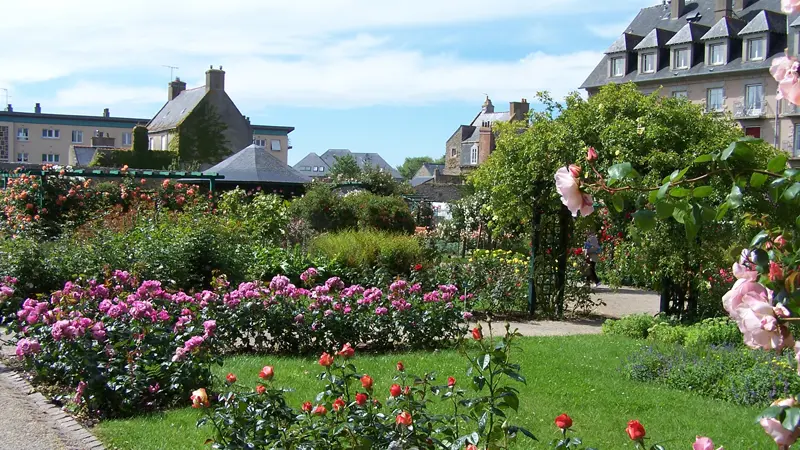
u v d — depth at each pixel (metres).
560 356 7.82
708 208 1.97
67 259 10.06
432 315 8.17
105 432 5.04
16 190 16.02
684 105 10.05
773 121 37.28
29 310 6.50
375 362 7.26
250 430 3.70
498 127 11.70
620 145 9.68
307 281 8.72
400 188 28.06
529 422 5.44
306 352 7.82
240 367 6.93
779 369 6.34
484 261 12.16
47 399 5.88
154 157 45.28
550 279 11.54
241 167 24.20
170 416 5.42
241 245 12.62
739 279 2.06
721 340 8.23
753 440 5.15
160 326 6.13
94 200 17.00
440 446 3.62
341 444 3.62
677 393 6.46
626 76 44.22
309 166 102.81
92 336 5.77
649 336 8.98
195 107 47.19
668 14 44.25
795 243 2.07
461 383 6.37
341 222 18.31
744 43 38.38
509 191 11.18
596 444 4.96
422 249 13.98
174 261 10.66
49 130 61.53
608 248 11.35
